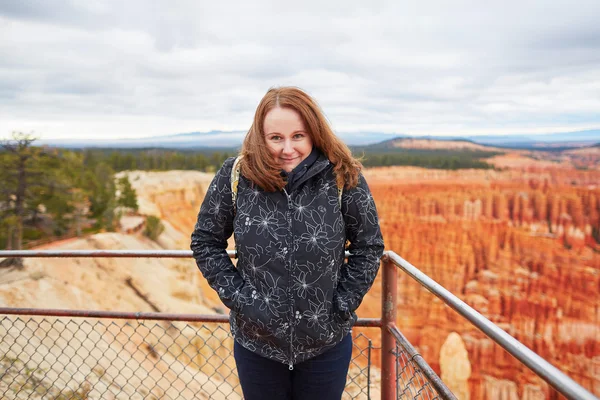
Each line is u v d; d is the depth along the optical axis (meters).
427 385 1.93
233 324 1.94
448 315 44.69
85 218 49.75
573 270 61.94
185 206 90.00
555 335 55.72
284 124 1.70
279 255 1.69
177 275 34.53
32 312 2.73
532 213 80.31
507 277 64.19
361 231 1.79
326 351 1.83
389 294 2.27
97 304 21.12
